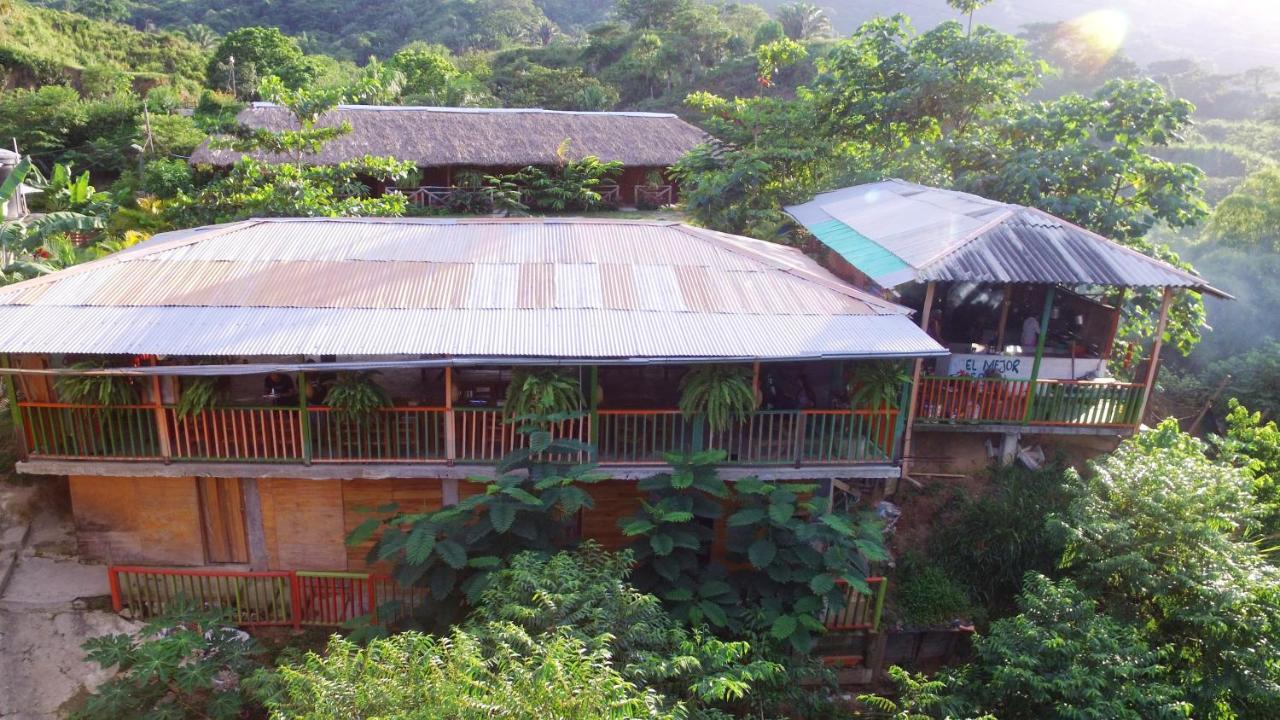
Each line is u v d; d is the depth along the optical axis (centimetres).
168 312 1226
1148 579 1172
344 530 1404
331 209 2339
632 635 940
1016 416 1547
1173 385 2272
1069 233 1460
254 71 6203
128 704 1056
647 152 3934
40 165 4431
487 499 1153
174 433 1258
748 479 1233
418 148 3628
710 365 1242
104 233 2656
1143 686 1034
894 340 1258
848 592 1348
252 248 1434
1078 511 1282
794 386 1490
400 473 1277
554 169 3881
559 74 6875
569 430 1294
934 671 1433
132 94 5531
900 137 2522
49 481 1582
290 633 1352
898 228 1652
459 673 713
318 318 1235
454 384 1424
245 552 1413
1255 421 1686
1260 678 1098
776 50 2986
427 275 1383
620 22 8988
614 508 1409
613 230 1600
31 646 1273
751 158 2403
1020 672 1046
